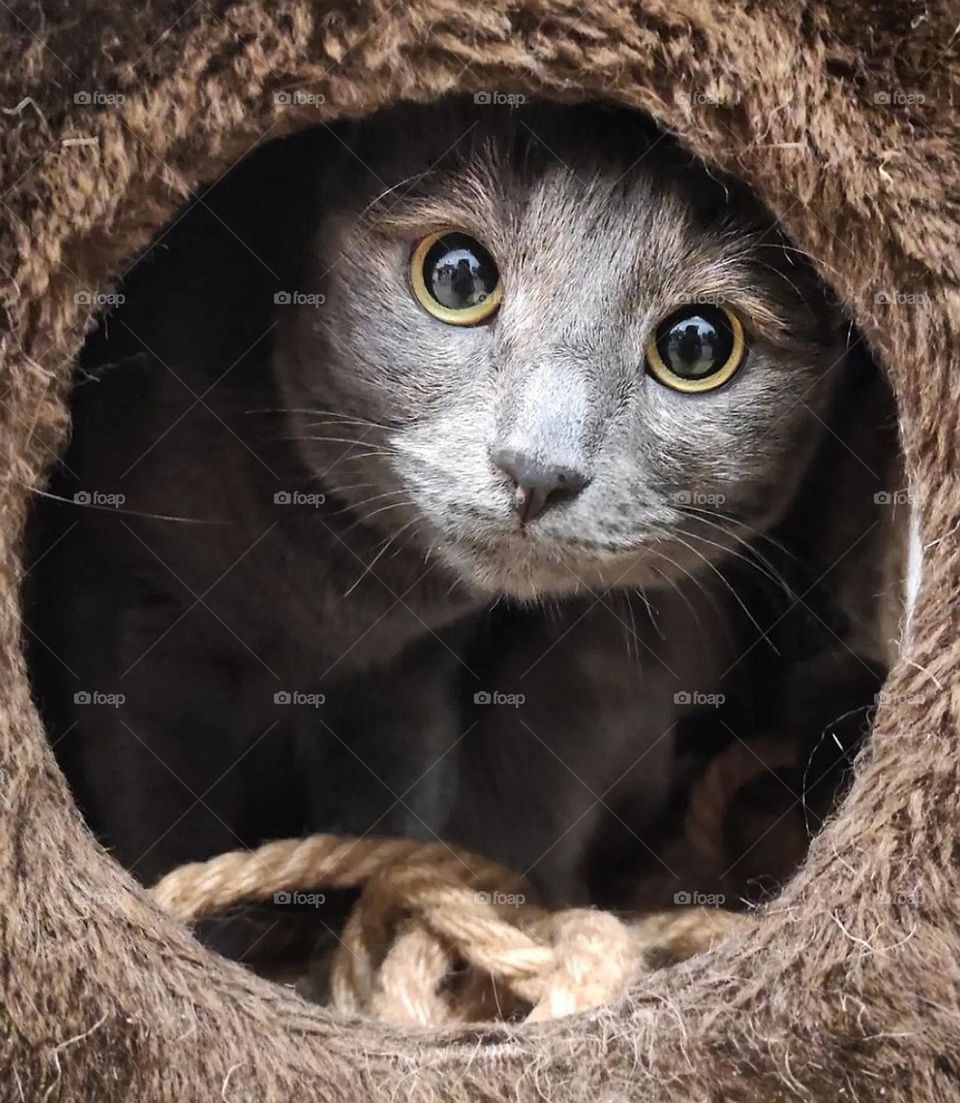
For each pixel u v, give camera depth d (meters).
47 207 0.34
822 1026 0.34
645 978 0.36
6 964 0.34
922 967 0.34
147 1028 0.34
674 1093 0.35
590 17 0.35
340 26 0.34
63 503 0.42
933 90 0.35
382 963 0.39
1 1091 0.34
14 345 0.34
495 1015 0.38
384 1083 0.34
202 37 0.34
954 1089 0.34
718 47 0.35
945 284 0.35
